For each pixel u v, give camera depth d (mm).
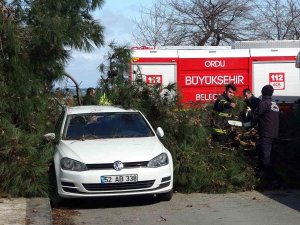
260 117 10484
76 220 8016
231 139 10883
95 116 9953
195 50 16953
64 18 10141
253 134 10977
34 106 10023
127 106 10633
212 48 17391
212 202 9250
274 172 10477
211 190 10039
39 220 7359
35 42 9781
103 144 9000
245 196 9805
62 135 9531
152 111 10852
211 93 16875
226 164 10312
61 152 8852
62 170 8531
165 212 8484
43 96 10234
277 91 17094
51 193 8992
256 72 17062
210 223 7723
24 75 9766
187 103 11336
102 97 11492
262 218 8016
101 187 8375
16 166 8945
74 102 11688
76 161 8492
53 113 10984
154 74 16703
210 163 10297
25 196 9008
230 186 10117
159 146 9078
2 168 8914
